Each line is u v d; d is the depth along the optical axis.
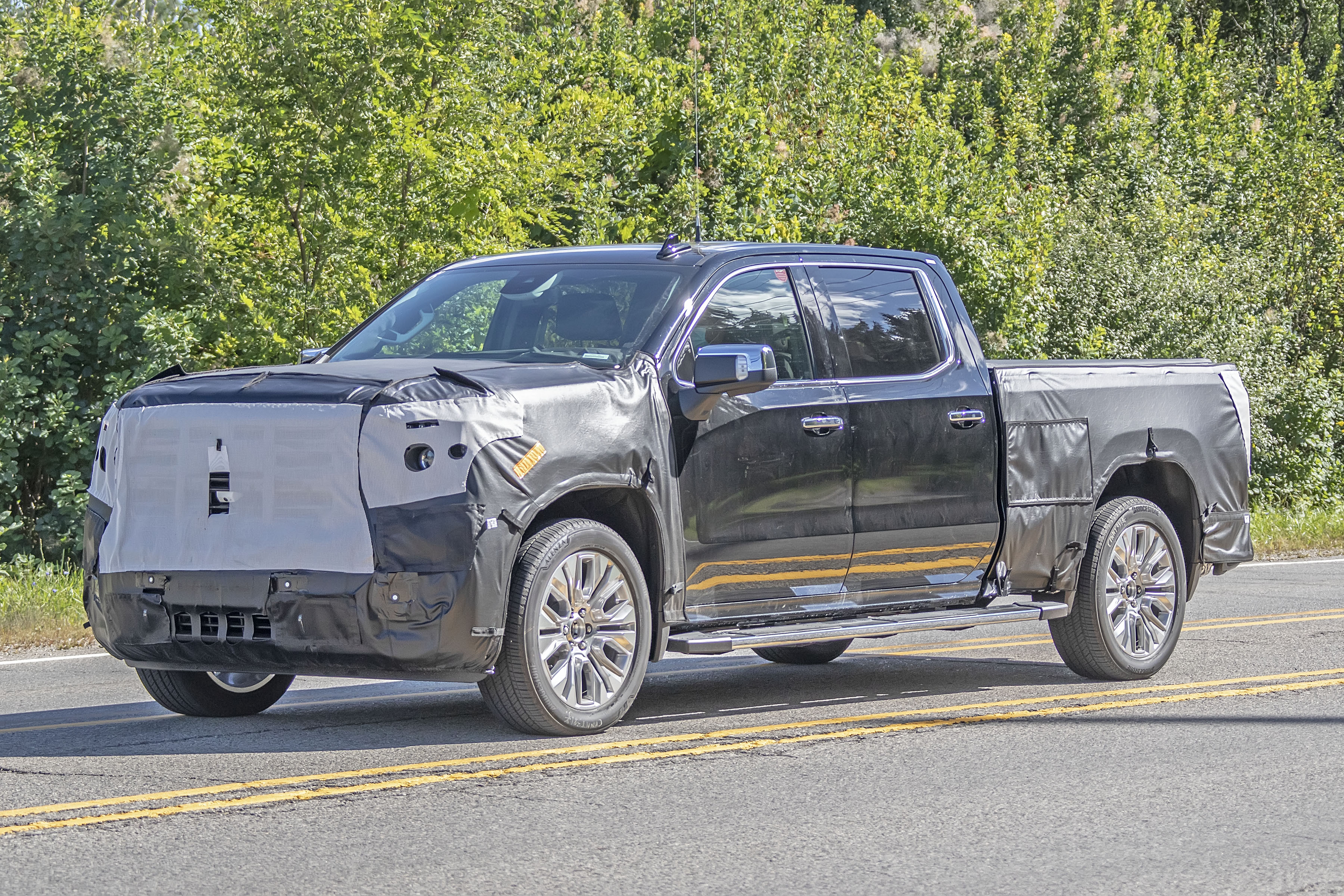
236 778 8.09
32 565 20.33
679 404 9.49
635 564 9.23
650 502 9.23
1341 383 35.34
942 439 10.77
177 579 8.71
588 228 25.78
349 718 10.04
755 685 11.71
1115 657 11.58
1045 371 11.47
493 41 22.75
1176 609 11.99
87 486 20.92
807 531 10.02
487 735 9.23
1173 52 45.88
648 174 28.77
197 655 8.78
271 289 21.55
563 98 26.58
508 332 10.09
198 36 22.97
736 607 9.82
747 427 9.75
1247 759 8.65
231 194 21.83
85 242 21.72
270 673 8.99
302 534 8.47
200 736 9.36
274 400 8.65
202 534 8.69
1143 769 8.37
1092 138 43.75
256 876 6.25
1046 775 8.22
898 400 10.55
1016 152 40.34
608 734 9.29
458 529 8.36
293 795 7.67
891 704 10.64
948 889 6.07
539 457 8.68
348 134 21.44
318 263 22.09
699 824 7.14
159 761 8.56
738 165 29.16
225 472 8.68
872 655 13.55
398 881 6.17
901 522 10.52
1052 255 33.06
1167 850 6.68
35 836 6.91
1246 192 41.34
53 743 9.18
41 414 21.23
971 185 30.73
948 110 38.28
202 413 8.77
